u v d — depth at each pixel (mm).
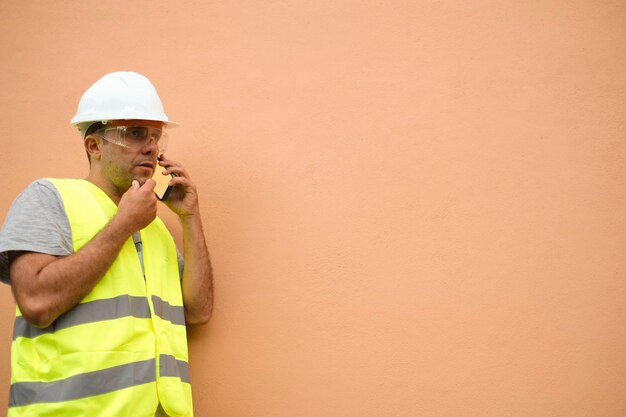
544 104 2256
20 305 1727
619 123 2227
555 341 2184
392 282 2264
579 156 2230
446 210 2266
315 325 2281
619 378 2154
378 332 2252
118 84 1985
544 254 2217
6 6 2547
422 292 2248
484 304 2223
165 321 2033
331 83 2354
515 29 2285
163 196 2125
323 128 2346
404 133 2305
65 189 1896
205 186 2391
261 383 2285
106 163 1995
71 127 2473
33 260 1743
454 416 2197
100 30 2504
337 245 2299
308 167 2340
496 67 2285
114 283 1882
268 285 2318
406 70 2322
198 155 2406
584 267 2197
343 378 2250
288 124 2363
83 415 1744
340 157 2328
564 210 2223
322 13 2379
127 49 2480
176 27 2457
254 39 2408
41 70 2523
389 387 2230
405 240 2271
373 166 2309
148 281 2004
